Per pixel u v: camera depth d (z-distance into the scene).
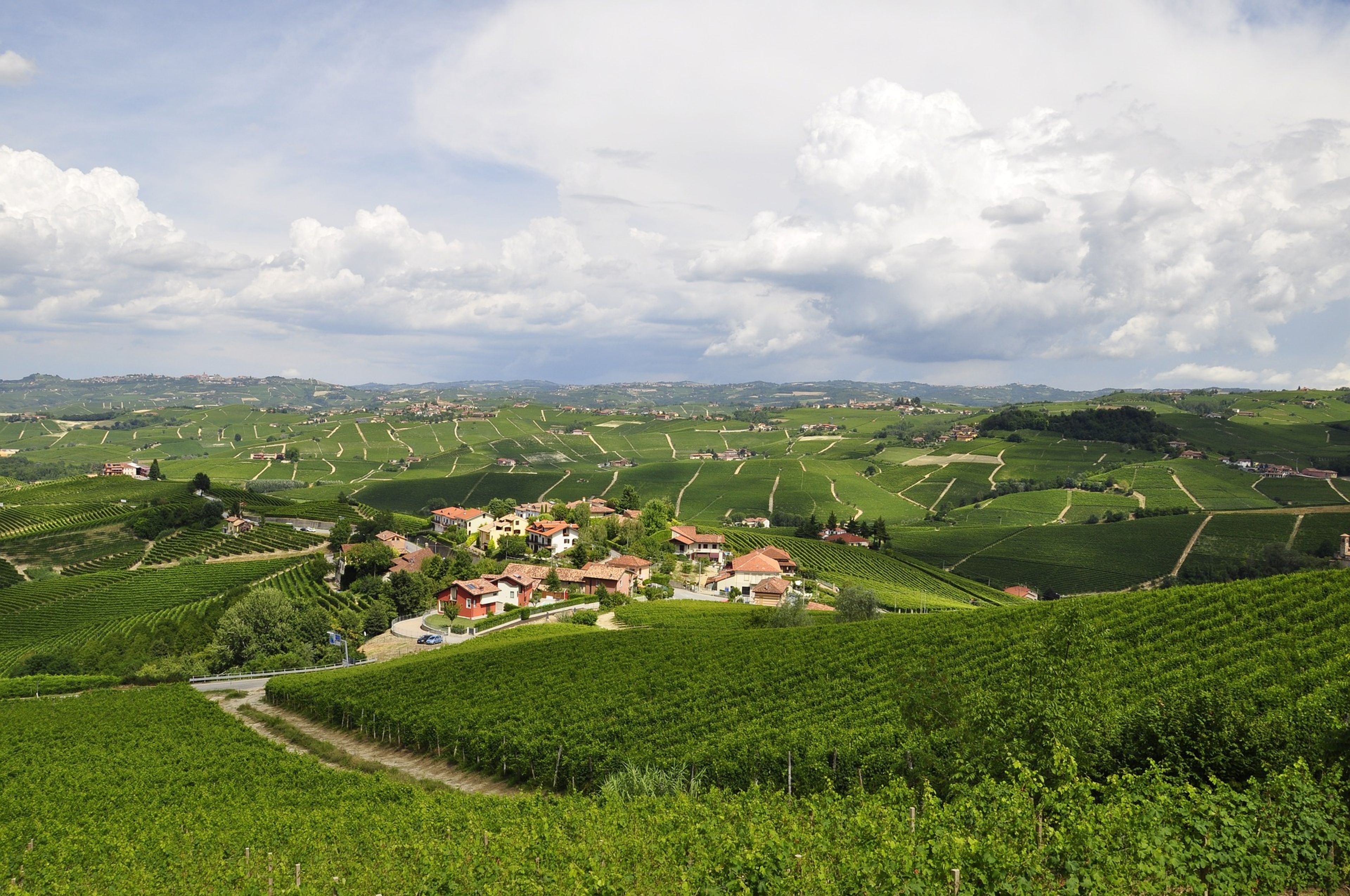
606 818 29.70
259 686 76.06
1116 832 17.53
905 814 23.06
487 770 45.56
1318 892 17.05
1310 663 37.22
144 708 63.59
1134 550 146.50
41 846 35.44
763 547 150.38
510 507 178.75
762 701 46.97
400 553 134.88
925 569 145.12
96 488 194.62
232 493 186.50
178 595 117.75
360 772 45.84
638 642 64.62
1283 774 18.94
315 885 26.83
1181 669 39.03
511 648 67.00
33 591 123.56
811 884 18.38
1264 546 133.62
